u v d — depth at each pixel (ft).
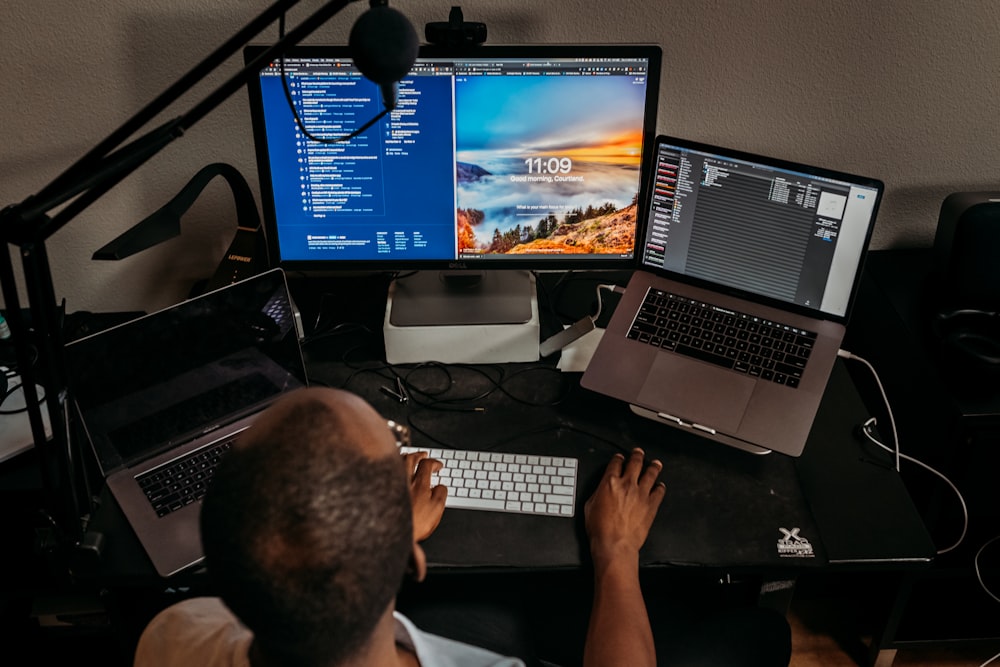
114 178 3.29
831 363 4.92
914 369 5.27
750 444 4.82
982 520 5.25
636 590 4.05
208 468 4.67
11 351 5.29
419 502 4.42
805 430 4.73
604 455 4.83
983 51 5.36
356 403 2.39
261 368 4.93
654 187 5.11
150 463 4.68
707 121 5.68
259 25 3.12
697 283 5.28
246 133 5.55
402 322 5.24
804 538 4.41
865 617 6.43
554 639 4.76
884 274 5.87
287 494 2.16
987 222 5.18
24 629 5.87
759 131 5.72
